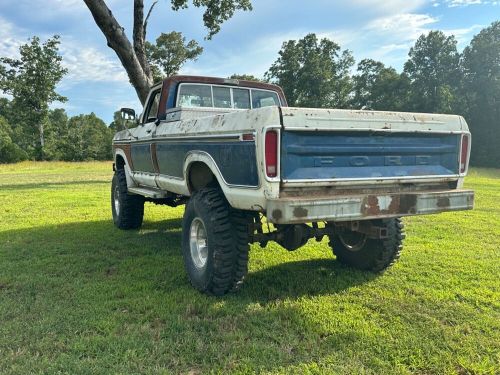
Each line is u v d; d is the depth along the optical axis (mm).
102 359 2816
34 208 9781
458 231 6977
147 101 6133
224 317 3502
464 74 54031
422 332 3258
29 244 6105
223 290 3873
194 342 3059
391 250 4516
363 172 3553
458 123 3980
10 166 39531
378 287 4242
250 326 3318
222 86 5652
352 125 3396
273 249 5762
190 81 5445
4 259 5293
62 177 22391
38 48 54719
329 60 61219
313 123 3229
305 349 2980
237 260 3783
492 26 52500
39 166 39625
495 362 2846
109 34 12617
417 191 3805
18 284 4316
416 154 3848
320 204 3152
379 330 3268
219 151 3676
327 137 3352
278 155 3127
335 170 3416
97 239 6406
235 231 3781
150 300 3838
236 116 3438
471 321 3449
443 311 3639
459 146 4039
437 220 8000
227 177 3602
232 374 2666
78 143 63688
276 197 3162
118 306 3732
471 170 38531
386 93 59406
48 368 2699
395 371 2715
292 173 3221
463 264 4996
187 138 4246
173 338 3125
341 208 3240
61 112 96062
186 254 4258
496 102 49656
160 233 6875
